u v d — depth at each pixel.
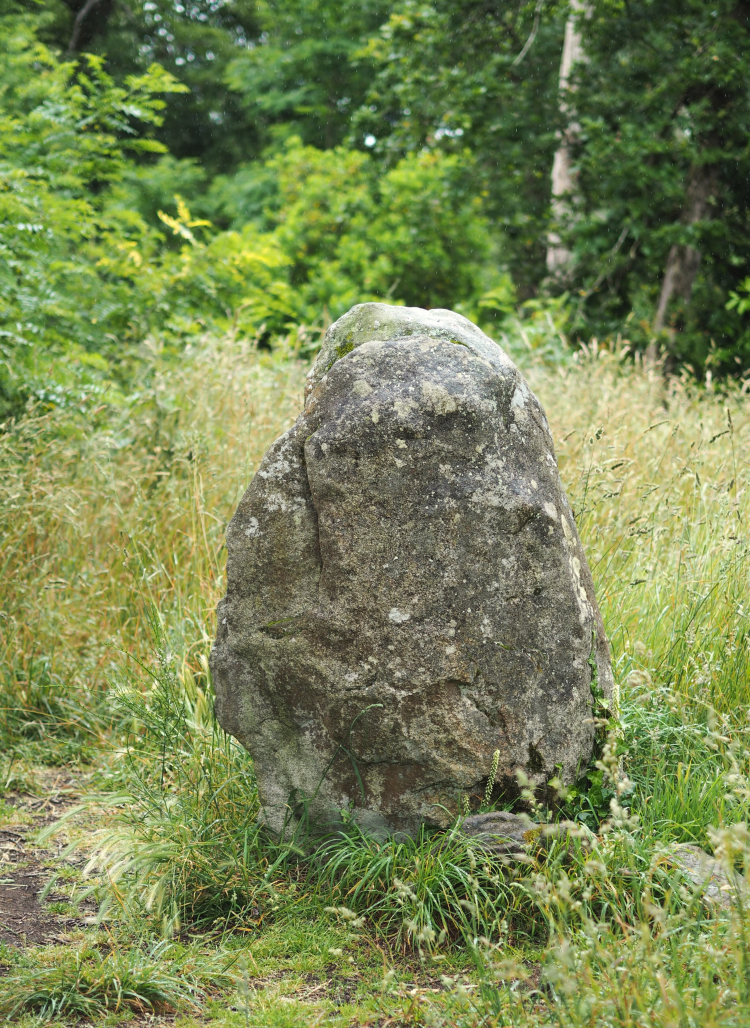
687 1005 2.04
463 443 2.91
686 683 3.84
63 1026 2.36
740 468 5.30
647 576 4.39
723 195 11.80
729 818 3.07
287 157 14.70
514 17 12.36
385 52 12.88
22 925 2.90
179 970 2.61
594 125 11.34
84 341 7.31
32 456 5.09
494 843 2.80
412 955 2.67
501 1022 2.17
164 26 22.36
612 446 4.86
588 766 3.05
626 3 11.34
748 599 4.11
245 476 5.30
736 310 12.05
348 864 2.94
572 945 2.39
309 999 2.49
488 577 2.90
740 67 10.55
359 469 2.91
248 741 3.11
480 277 14.36
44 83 8.23
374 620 2.90
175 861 3.05
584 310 12.22
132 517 5.12
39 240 6.70
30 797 3.92
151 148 8.46
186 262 9.09
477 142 12.51
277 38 20.36
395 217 13.80
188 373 6.41
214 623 4.48
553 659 2.96
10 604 4.67
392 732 2.91
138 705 3.87
